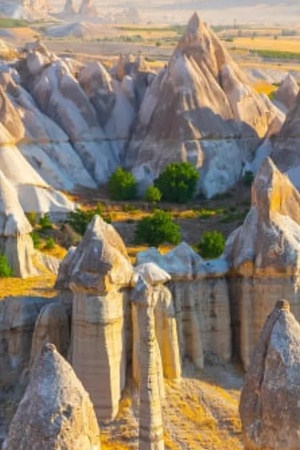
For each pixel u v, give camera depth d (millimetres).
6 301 132125
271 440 77312
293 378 76875
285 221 132000
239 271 131125
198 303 131000
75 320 120562
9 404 124750
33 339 126938
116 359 120312
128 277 121812
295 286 130125
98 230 121938
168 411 121625
